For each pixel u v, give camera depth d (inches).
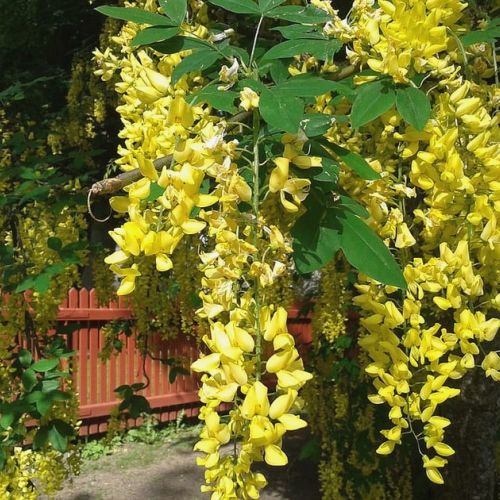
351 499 145.8
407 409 49.8
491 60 58.5
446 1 49.2
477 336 49.6
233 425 38.5
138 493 213.0
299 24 53.6
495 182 49.5
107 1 163.3
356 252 44.6
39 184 111.6
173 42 51.5
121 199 44.1
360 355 134.3
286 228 56.9
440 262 49.4
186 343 269.7
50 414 105.4
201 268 42.2
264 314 39.0
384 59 46.8
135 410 151.0
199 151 40.7
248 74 47.8
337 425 151.4
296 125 40.6
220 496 39.2
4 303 108.8
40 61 178.7
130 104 69.8
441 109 50.4
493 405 120.4
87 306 250.1
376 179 48.8
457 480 126.7
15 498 97.5
